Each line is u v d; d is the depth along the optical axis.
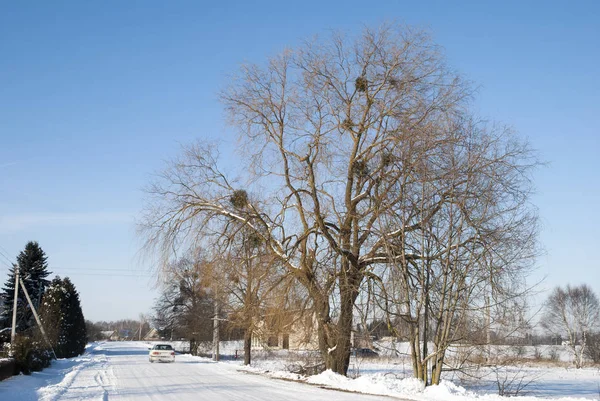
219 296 28.72
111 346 111.00
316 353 26.81
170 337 72.44
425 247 20.78
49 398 17.00
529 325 20.38
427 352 20.92
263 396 18.06
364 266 23.19
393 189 21.41
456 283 20.17
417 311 20.72
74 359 49.94
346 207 23.59
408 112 21.92
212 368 36.41
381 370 36.50
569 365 58.69
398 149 21.30
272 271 24.48
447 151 20.39
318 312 23.83
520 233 20.22
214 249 25.22
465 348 20.61
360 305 22.33
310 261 23.78
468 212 19.95
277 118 24.12
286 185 24.39
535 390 26.97
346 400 16.81
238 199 25.03
